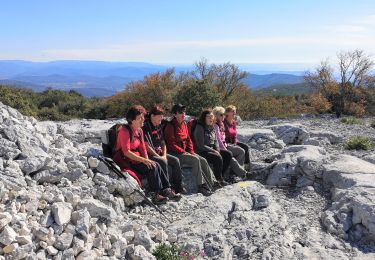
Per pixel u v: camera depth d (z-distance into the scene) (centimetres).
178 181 716
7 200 486
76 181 587
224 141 857
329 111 2267
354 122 1617
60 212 477
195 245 523
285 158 842
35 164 564
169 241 543
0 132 612
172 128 766
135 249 491
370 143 1070
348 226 598
